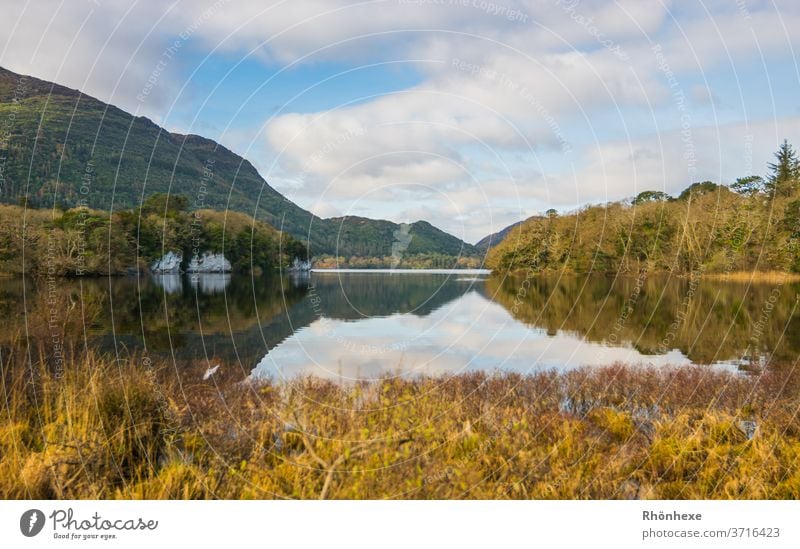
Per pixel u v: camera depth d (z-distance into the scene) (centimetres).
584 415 872
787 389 975
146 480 580
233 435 689
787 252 3578
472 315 2552
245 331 2027
